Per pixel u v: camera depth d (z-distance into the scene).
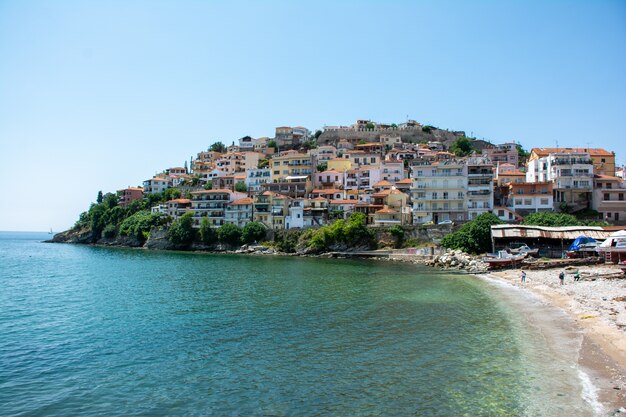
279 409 22.30
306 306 46.75
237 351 31.47
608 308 39.03
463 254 88.31
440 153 166.25
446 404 22.34
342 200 135.12
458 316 41.12
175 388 25.09
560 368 26.47
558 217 93.25
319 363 28.70
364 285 61.31
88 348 32.62
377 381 25.55
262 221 138.38
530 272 68.62
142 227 158.38
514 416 20.78
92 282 67.94
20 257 121.12
